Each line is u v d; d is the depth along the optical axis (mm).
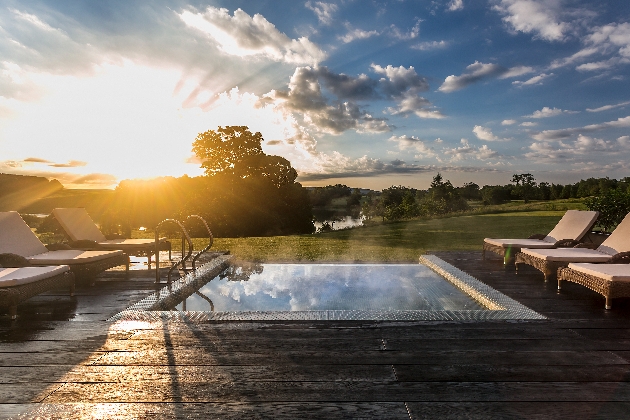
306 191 35344
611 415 1889
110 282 5148
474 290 4559
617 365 2459
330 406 1967
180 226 5523
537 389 2145
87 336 2977
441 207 36531
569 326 3229
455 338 2924
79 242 5777
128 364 2465
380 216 40406
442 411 1922
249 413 1899
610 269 3986
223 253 7953
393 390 2133
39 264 4734
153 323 3262
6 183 20453
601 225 9484
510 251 6094
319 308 4547
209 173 31672
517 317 3420
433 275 6312
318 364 2465
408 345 2781
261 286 5695
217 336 2955
